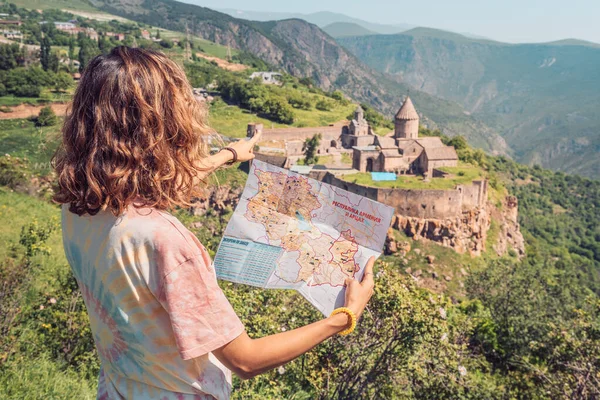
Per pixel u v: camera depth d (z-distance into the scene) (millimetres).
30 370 6406
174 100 1877
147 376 1880
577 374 12688
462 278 69875
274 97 118688
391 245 70875
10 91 107812
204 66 186500
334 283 2309
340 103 151750
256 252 2369
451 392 9047
